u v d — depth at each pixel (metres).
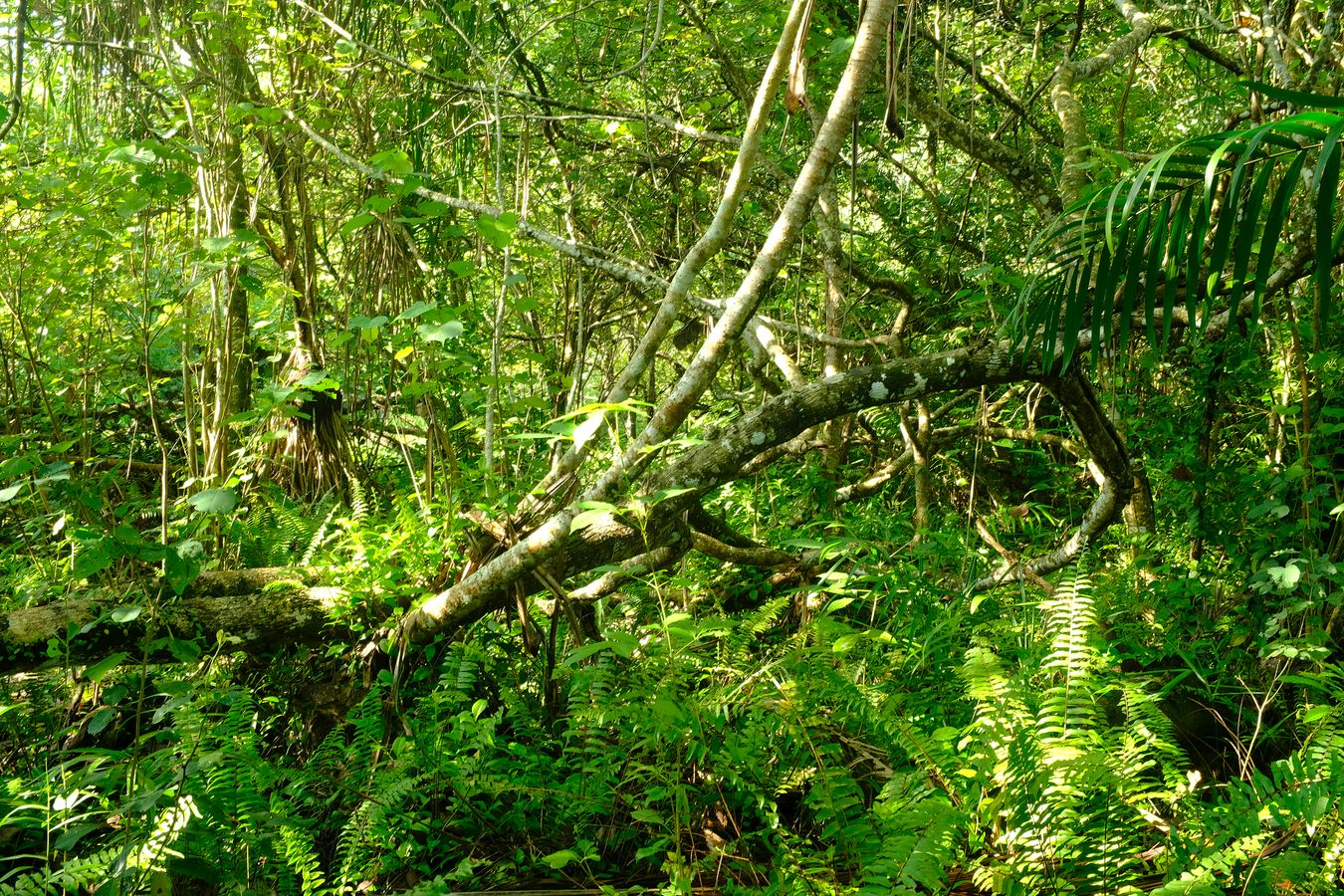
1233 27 5.09
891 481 6.21
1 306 5.07
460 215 5.06
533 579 3.67
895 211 6.76
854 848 2.60
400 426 5.12
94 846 2.97
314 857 2.92
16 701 3.74
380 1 4.84
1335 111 2.03
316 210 5.37
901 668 3.58
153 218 5.09
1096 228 3.03
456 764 3.16
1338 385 4.14
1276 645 3.56
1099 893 2.45
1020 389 6.21
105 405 6.04
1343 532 4.13
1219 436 4.93
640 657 3.46
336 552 4.02
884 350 5.45
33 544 4.51
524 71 5.23
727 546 4.36
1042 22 5.90
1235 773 3.40
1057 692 2.83
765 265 3.17
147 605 3.19
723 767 2.87
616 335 7.54
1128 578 4.11
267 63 4.69
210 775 2.97
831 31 4.56
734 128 6.15
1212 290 2.44
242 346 5.07
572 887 2.95
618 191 6.21
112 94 5.18
